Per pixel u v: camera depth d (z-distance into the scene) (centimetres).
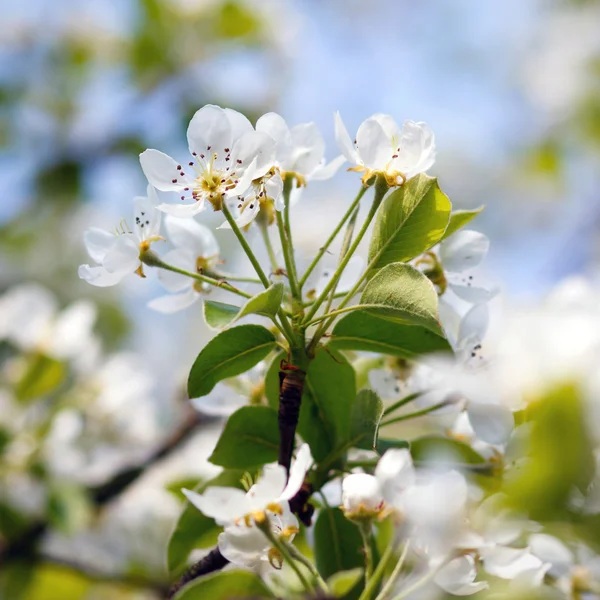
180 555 46
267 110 103
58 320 69
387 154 44
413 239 44
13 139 97
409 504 41
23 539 65
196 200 43
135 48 99
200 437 74
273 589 45
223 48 102
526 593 42
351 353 48
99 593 68
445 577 41
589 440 38
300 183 45
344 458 44
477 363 44
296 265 46
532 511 39
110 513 68
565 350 39
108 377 73
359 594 44
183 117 99
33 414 69
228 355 43
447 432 46
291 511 44
